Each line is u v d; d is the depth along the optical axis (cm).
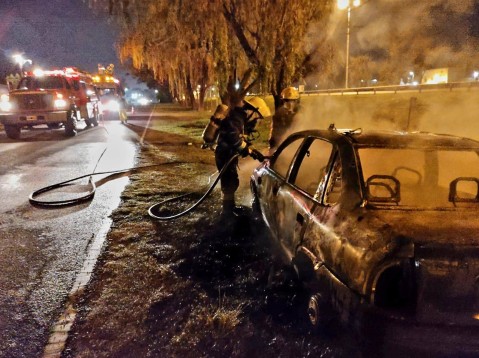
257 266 425
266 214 466
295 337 304
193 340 302
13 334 314
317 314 284
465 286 221
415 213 269
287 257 371
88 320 330
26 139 1595
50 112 1582
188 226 552
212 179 822
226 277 403
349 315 247
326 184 321
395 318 224
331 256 272
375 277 231
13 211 634
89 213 622
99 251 470
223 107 553
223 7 1161
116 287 385
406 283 224
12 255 465
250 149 517
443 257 223
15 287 389
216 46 1228
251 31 1246
